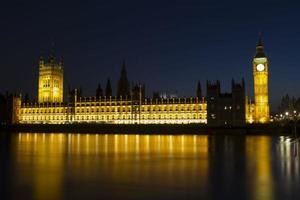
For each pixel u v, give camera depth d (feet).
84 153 239.71
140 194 106.83
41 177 136.87
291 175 139.74
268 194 106.32
